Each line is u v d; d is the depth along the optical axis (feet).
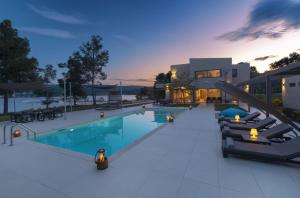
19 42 54.19
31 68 55.62
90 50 79.61
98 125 41.81
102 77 83.82
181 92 90.94
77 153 18.52
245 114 35.96
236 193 11.07
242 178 12.90
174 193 11.12
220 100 86.69
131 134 34.65
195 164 15.37
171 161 16.03
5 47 50.14
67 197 10.94
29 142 22.71
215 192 11.20
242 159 16.31
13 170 14.69
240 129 24.30
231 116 36.22
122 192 11.30
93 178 13.15
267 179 12.73
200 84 88.89
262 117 39.55
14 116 40.63
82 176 13.47
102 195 11.02
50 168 14.97
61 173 14.05
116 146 27.37
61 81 72.90
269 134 19.99
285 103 53.21
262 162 15.61
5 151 19.24
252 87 62.75
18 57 53.01
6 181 12.98
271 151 15.53
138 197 10.77
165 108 65.92
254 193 11.05
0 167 15.26
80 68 76.02
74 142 29.22
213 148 19.57
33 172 14.29
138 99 117.70
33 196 11.15
